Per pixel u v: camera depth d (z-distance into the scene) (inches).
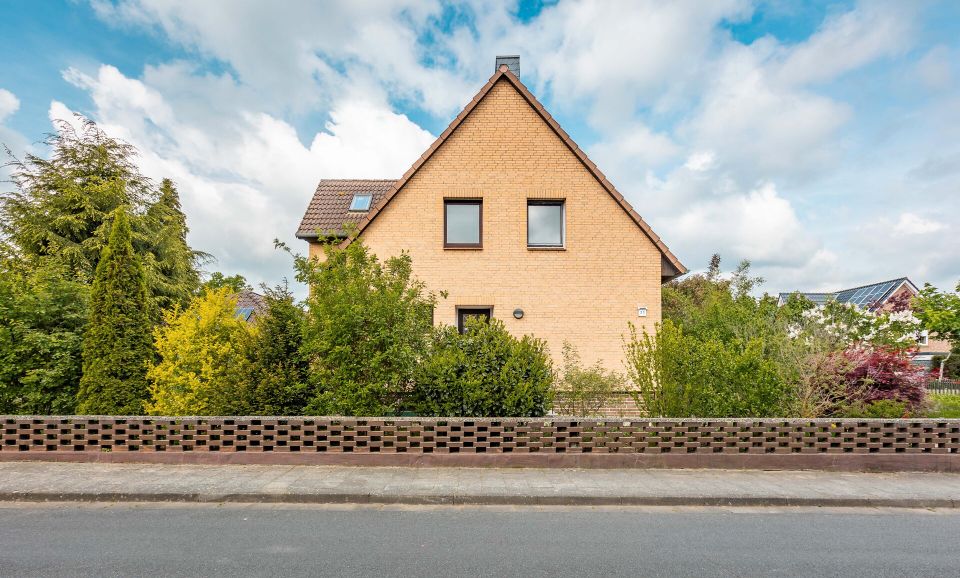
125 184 800.3
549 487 236.2
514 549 173.5
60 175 763.4
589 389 343.9
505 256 474.0
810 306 419.5
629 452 272.1
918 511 222.4
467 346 297.4
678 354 303.4
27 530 189.5
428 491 228.5
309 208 553.6
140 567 157.2
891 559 169.5
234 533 186.5
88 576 150.9
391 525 196.2
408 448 270.5
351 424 271.3
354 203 561.3
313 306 295.9
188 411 308.5
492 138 483.2
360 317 285.4
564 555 168.7
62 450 274.5
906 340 364.5
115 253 325.7
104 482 237.6
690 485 242.1
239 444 271.6
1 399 315.0
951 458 270.2
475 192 478.3
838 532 194.9
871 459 270.2
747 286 734.5
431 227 476.4
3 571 154.1
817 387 319.0
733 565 162.9
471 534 187.5
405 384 296.5
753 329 420.2
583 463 269.9
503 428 271.3
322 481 241.3
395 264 312.7
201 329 327.3
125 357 319.0
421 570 155.6
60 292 338.0
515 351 294.2
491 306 472.1
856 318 377.4
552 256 474.6
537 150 482.3
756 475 261.0
